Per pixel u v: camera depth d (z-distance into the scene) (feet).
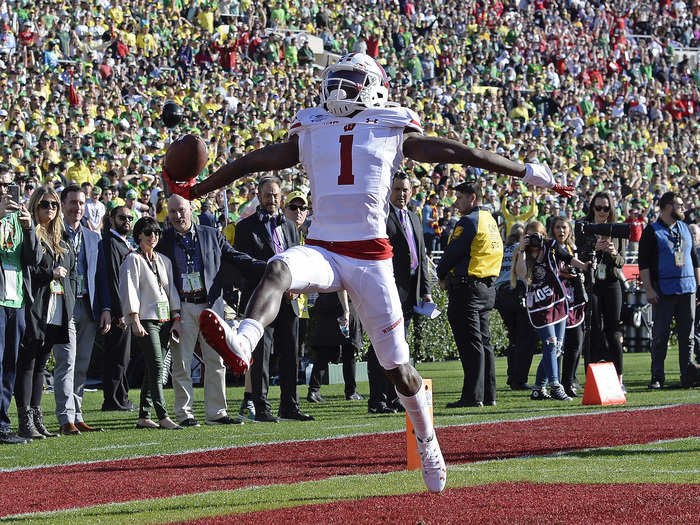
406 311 111.24
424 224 223.51
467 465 71.15
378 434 91.04
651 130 394.52
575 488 59.82
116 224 106.32
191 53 310.45
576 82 407.23
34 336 92.73
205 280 103.81
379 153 53.57
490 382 116.98
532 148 313.53
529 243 121.08
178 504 58.08
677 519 50.49
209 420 105.50
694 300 135.33
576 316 124.26
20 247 90.63
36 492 64.39
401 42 371.15
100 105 248.93
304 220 123.85
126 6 309.42
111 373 119.96
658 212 297.94
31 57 266.57
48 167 194.59
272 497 59.21
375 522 50.34
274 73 322.75
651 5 467.11
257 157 55.36
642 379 150.30
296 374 107.96
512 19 409.28
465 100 344.69
